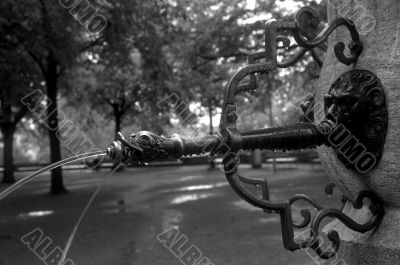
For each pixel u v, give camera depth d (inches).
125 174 1072.8
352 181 112.0
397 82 99.0
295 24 101.6
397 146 99.0
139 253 291.3
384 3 103.1
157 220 410.6
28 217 450.0
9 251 304.7
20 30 455.5
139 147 90.4
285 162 1211.2
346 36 111.9
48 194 650.8
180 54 563.8
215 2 533.3
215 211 449.1
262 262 257.9
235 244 304.5
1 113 855.1
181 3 529.7
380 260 105.0
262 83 590.6
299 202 449.4
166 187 714.2
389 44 101.8
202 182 776.3
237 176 99.5
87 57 724.0
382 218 108.0
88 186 771.4
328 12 122.8
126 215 444.1
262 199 100.0
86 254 292.4
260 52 105.3
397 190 102.1
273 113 1280.8
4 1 406.6
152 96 617.6
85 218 431.5
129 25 524.1
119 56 606.2
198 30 540.7
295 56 107.7
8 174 921.5
